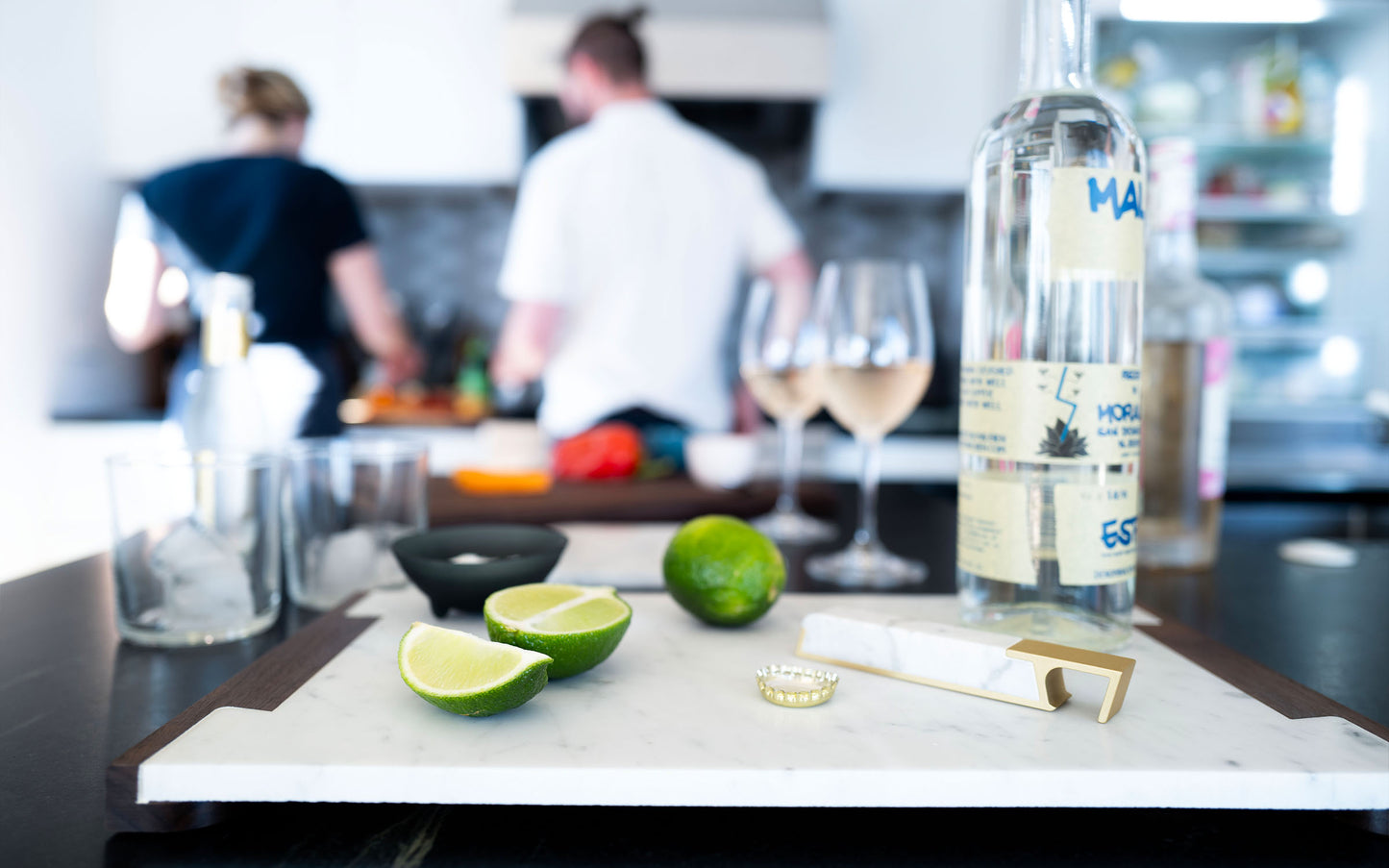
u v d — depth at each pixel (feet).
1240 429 7.57
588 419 6.36
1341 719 1.31
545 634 1.39
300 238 5.72
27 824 1.14
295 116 6.06
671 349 6.32
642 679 1.47
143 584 1.80
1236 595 2.26
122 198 8.50
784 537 2.97
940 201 9.57
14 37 7.17
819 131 8.33
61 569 2.58
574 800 1.13
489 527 2.00
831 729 1.26
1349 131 7.58
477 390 9.20
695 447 3.56
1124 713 1.33
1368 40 7.50
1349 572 2.54
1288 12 7.31
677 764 1.14
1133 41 7.79
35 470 7.45
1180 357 2.44
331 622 1.78
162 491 1.80
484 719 1.29
